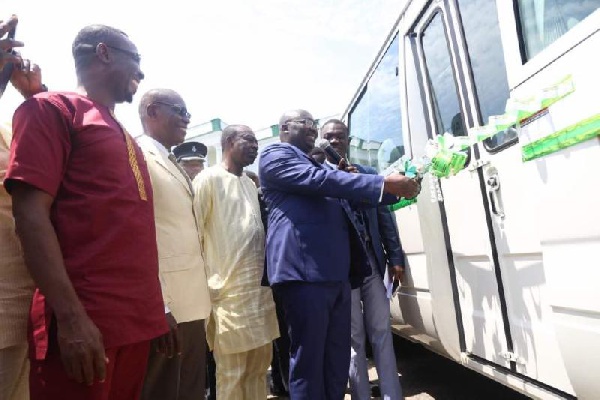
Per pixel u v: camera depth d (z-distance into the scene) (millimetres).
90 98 1595
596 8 1440
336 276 2385
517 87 1762
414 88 2893
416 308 2969
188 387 2293
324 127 3400
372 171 3344
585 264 1442
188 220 2371
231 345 2689
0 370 1611
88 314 1316
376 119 3727
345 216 2611
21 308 1646
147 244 1500
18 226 1280
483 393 3264
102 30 1644
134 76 1714
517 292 1940
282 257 2400
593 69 1378
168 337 1932
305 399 2312
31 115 1343
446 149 2107
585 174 1416
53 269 1254
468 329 2346
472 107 2223
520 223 1864
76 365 1232
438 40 2572
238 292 2736
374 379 3818
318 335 2344
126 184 1468
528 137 1678
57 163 1342
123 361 1477
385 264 3029
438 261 2535
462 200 2273
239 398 2760
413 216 2887
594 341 1443
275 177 2480
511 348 2004
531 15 1720
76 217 1366
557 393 1777
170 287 2182
